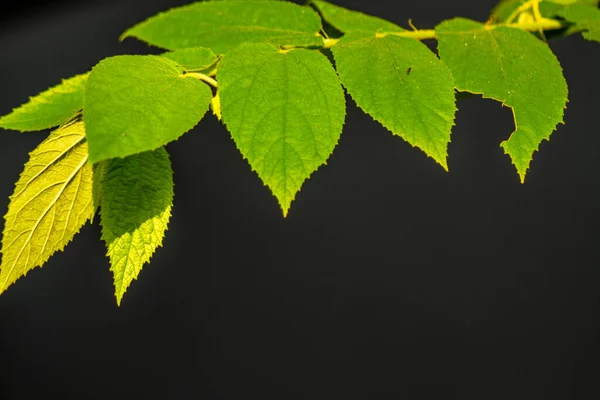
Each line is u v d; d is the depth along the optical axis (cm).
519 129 87
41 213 87
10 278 86
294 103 84
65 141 87
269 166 82
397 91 85
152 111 82
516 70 88
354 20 93
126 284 87
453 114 85
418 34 90
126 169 87
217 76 84
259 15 92
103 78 82
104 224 87
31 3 246
